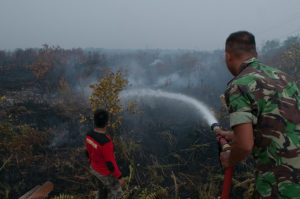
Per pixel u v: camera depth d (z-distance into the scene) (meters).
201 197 2.77
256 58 1.27
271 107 1.07
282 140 1.05
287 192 1.04
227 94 1.15
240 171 3.31
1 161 3.47
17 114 5.34
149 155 3.84
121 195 2.46
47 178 3.18
